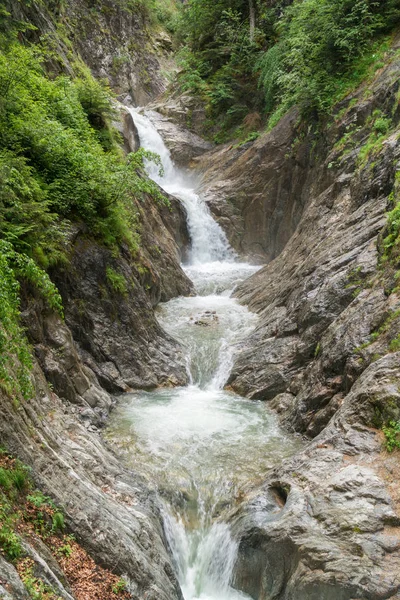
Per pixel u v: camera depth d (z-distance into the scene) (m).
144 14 41.31
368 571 5.95
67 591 5.23
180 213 21.78
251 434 9.96
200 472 8.77
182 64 32.06
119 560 6.13
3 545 4.80
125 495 7.63
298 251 15.59
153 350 12.75
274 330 12.95
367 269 10.69
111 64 35.50
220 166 25.31
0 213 8.78
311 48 18.81
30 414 6.98
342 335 9.84
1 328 6.77
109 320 11.89
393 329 8.76
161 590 6.37
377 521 6.43
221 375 12.80
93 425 9.42
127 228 14.35
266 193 21.89
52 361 9.38
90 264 11.77
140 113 30.41
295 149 20.36
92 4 36.19
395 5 17.42
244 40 27.75
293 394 10.93
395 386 7.68
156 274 15.69
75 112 14.73
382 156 13.02
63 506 6.09
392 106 14.73
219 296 18.31
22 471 5.84
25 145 11.23
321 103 18.02
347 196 14.57
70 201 11.56
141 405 11.07
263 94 26.66
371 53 17.48
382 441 7.42
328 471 7.38
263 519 7.32
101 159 12.71
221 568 7.58
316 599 6.15
